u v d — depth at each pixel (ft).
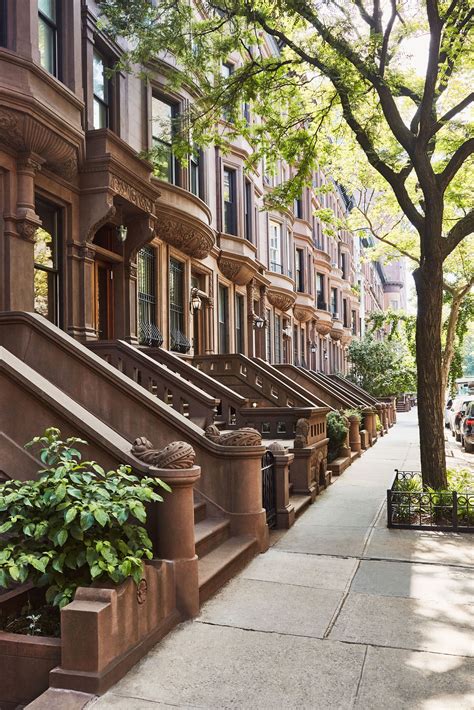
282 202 44.47
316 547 24.93
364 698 12.37
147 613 14.93
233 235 66.13
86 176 34.86
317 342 128.67
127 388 25.17
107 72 36.47
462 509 28.50
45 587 15.58
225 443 23.82
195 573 17.06
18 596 15.12
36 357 26.40
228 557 20.74
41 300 32.96
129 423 25.21
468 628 16.19
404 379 122.62
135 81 44.60
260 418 39.22
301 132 43.55
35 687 12.95
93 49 38.99
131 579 14.28
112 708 11.89
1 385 18.26
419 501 29.12
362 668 13.75
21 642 13.05
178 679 13.16
